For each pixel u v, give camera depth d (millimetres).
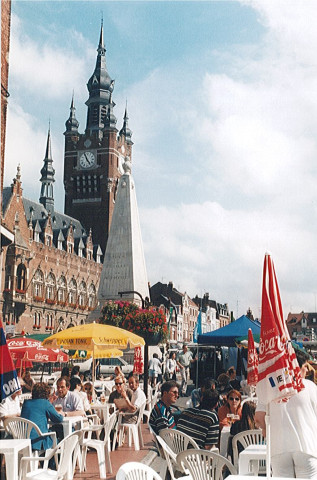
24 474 8172
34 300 77188
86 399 13703
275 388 5070
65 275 86625
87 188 106750
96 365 37719
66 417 11219
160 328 25953
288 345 5184
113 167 106250
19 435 9477
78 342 14898
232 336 21078
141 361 22312
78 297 90625
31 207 86812
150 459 12406
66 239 89125
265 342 5188
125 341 15367
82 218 105938
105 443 11156
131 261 39688
